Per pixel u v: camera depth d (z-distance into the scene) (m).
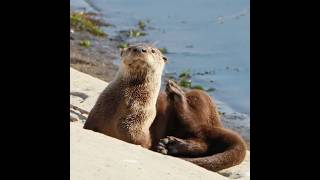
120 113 15.58
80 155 10.34
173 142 16.22
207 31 39.56
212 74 30.80
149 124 16.02
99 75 29.64
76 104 19.86
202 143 16.75
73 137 11.44
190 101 17.39
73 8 44.53
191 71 31.25
